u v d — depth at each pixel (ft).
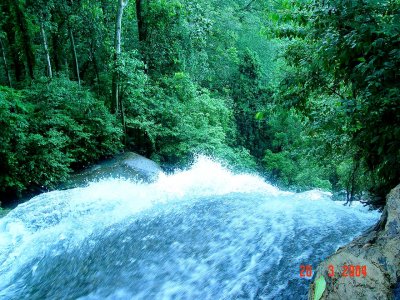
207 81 62.64
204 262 12.82
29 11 39.19
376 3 11.87
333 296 7.06
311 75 16.62
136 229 17.10
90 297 12.25
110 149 37.06
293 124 54.70
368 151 14.51
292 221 14.99
